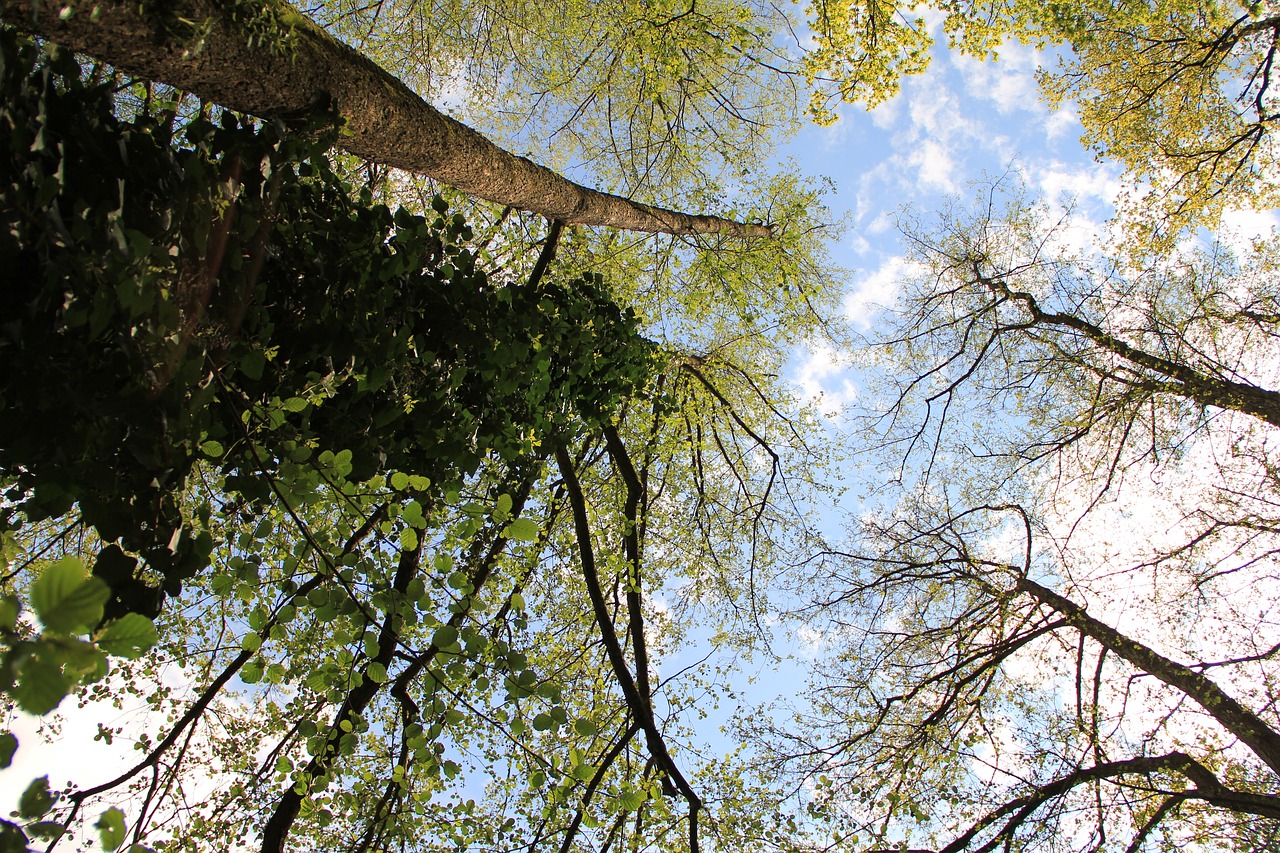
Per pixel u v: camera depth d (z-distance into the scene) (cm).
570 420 531
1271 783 787
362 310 332
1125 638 848
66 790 397
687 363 855
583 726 298
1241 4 774
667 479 902
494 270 616
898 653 971
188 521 272
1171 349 949
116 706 476
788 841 623
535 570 688
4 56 204
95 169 234
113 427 227
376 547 364
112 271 203
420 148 417
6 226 203
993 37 666
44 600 71
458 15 746
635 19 708
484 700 329
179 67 287
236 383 305
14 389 215
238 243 274
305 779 353
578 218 616
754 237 843
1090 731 812
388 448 365
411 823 489
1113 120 925
